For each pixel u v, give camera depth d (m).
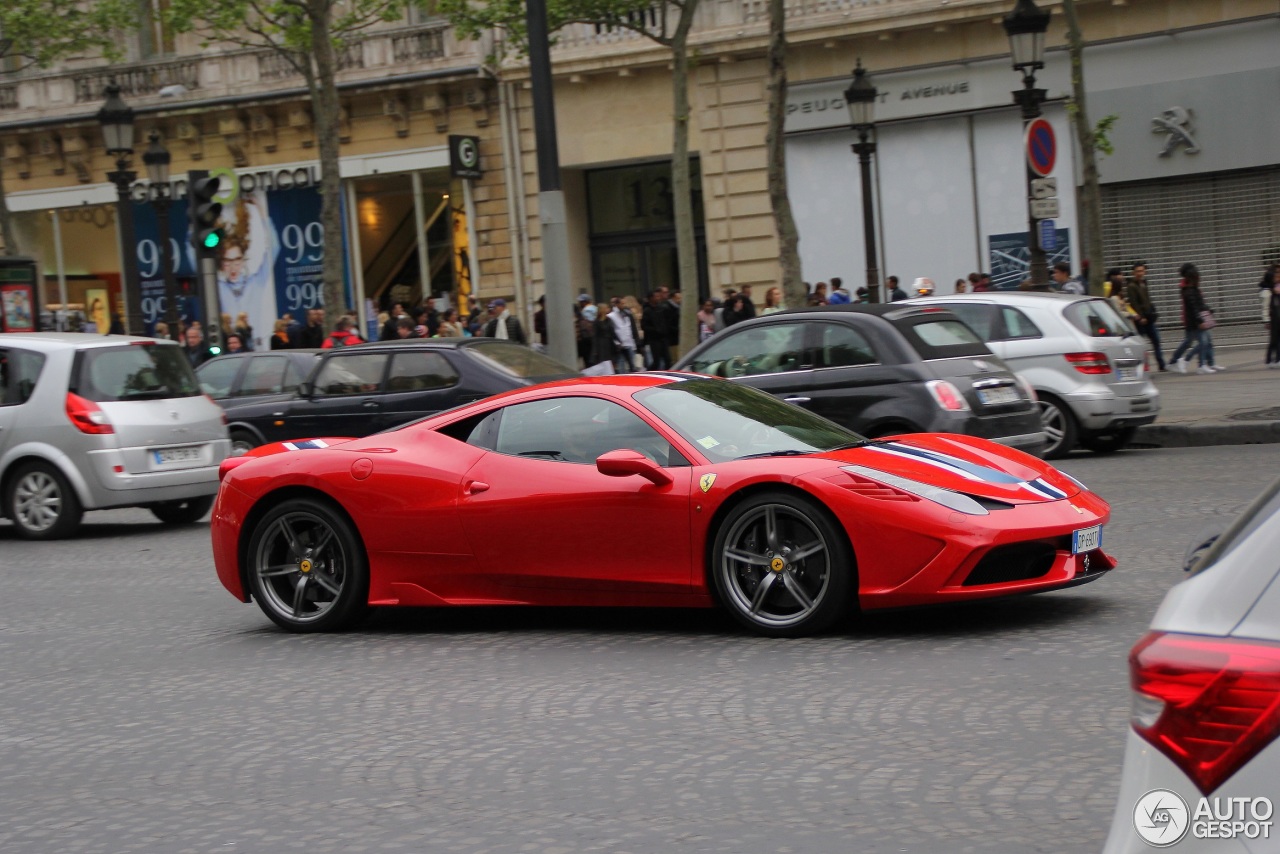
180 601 9.81
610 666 6.94
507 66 31.00
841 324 12.42
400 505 7.90
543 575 7.61
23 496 13.62
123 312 35.31
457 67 31.20
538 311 26.22
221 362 17.27
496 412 7.99
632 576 7.41
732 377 12.73
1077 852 4.13
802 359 12.51
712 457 7.37
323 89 25.30
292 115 33.06
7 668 7.94
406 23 31.78
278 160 33.56
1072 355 14.60
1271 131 26.00
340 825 4.84
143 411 13.62
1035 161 17.11
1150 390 14.88
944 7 27.61
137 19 34.00
